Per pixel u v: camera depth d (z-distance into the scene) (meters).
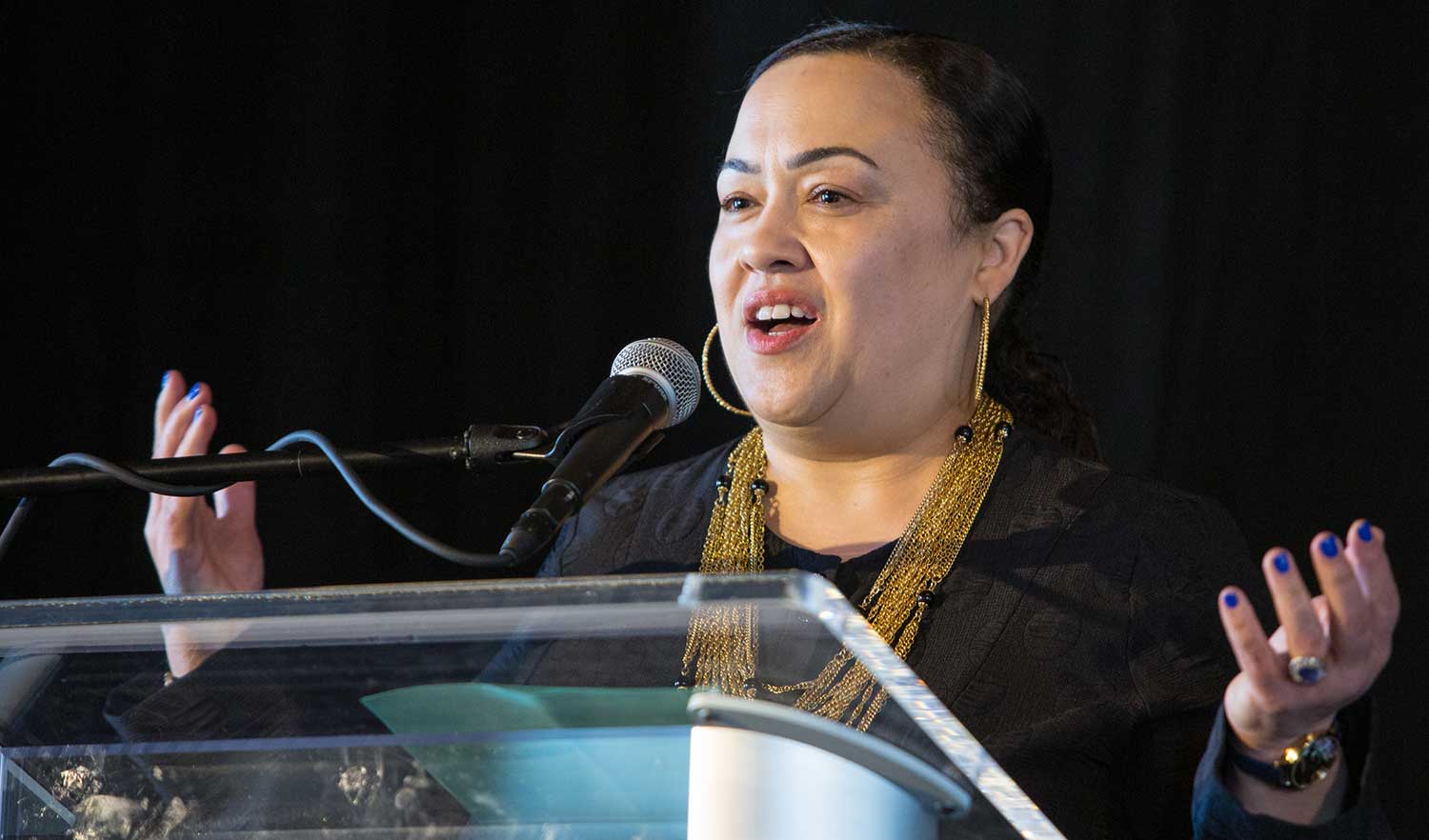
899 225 5.09
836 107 5.16
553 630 2.93
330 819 2.97
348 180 10.49
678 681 2.94
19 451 10.34
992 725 4.63
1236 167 9.72
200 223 10.45
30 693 3.07
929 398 5.25
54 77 10.34
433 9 10.54
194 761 3.00
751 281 5.16
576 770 2.94
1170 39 9.74
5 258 10.33
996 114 5.34
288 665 2.99
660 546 5.39
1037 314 9.89
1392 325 9.56
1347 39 9.59
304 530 10.52
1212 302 9.76
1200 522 4.95
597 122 10.48
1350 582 3.34
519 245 10.55
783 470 5.42
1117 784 4.68
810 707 2.93
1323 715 3.52
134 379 10.41
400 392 10.52
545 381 10.54
